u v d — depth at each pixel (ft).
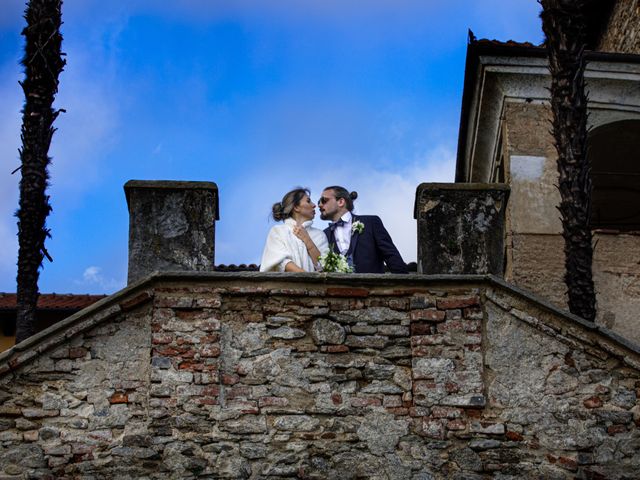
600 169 60.64
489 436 34.35
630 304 50.90
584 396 34.65
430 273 36.63
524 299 35.47
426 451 34.19
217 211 37.60
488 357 35.09
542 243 53.42
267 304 35.32
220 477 33.65
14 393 33.94
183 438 33.91
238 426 34.12
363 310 35.45
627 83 55.42
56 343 34.37
